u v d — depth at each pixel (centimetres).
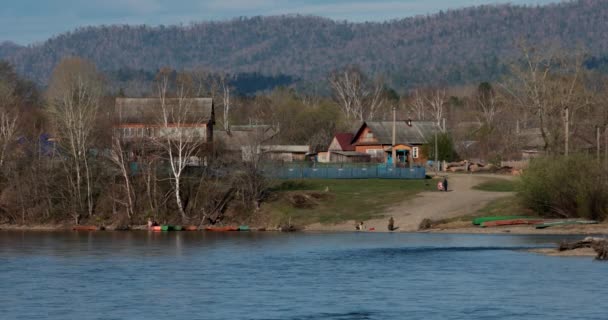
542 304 13688
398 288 15250
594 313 13050
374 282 15962
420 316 12925
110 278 16875
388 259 19288
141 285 15938
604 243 18838
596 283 15425
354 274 17038
